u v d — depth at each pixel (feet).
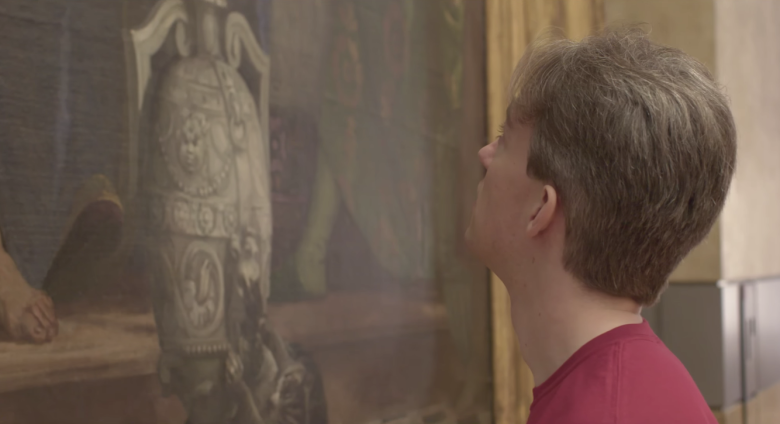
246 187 7.12
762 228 16.25
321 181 8.07
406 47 9.42
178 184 6.42
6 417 5.06
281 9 7.60
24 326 5.20
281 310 7.48
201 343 6.57
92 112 5.73
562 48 3.91
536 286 3.90
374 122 8.89
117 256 5.87
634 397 3.15
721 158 3.55
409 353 9.23
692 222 3.55
